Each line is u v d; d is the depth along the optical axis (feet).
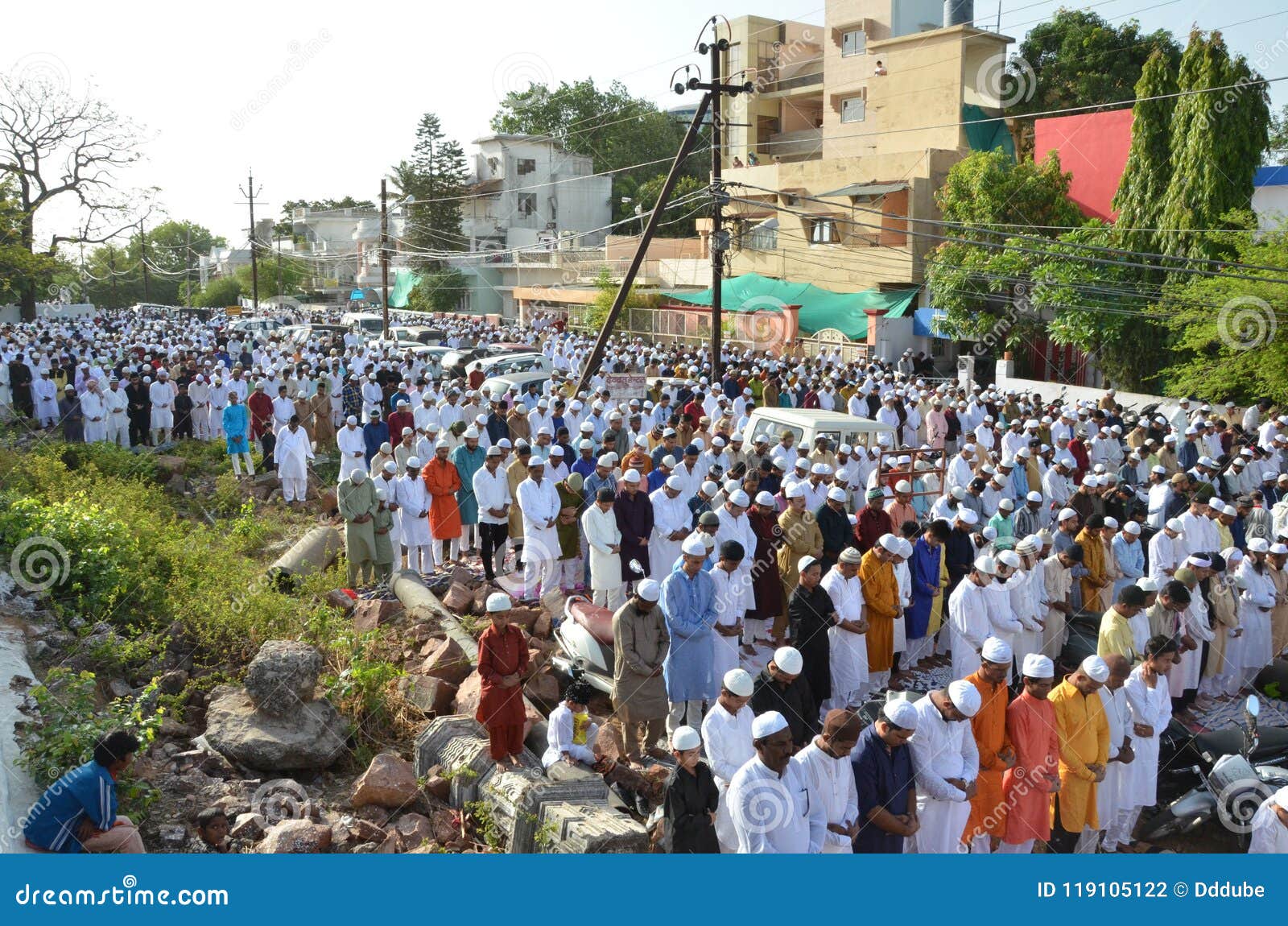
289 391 74.02
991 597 30.17
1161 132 86.07
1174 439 55.83
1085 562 35.70
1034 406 72.74
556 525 39.01
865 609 30.99
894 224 112.57
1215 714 32.86
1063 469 50.52
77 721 23.62
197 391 73.61
